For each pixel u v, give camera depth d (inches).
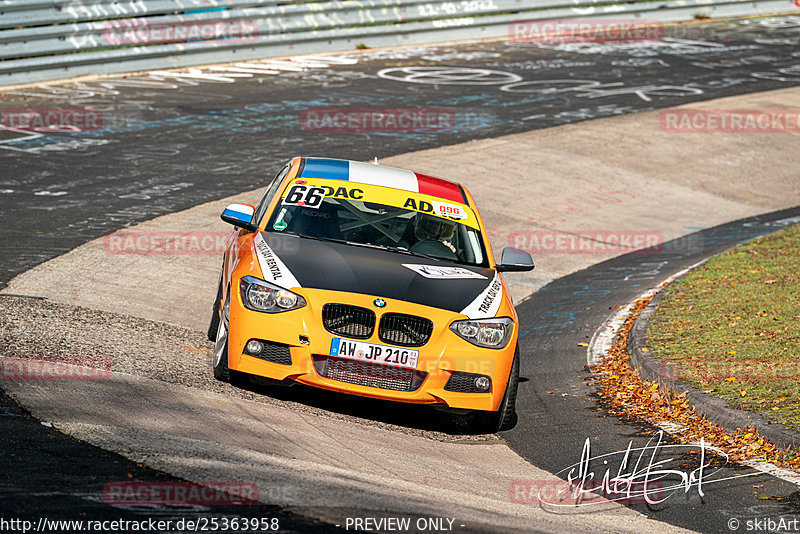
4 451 693.3
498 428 1031.0
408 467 850.1
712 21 5423.2
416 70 3671.3
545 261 1947.6
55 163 2085.4
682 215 2433.6
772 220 2458.2
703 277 1768.0
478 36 4431.6
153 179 2053.4
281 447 828.6
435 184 1246.3
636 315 1579.7
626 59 4244.6
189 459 739.4
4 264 1397.6
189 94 2950.3
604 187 2559.1
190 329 1225.4
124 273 1446.9
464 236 1143.6
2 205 1743.4
